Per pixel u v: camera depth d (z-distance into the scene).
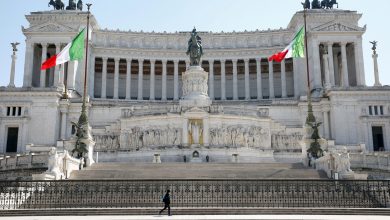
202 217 21.92
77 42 47.97
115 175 36.12
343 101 69.94
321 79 87.88
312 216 22.48
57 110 70.00
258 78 93.50
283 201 26.14
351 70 90.88
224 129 60.72
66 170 35.44
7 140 68.88
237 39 97.81
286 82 97.06
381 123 68.38
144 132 61.47
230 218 21.27
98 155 61.16
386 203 26.39
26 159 46.66
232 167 40.53
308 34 89.31
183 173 36.62
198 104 64.06
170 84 100.50
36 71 91.44
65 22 90.88
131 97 98.62
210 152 58.38
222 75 94.81
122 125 63.16
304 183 27.70
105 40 95.31
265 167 40.94
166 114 60.78
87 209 23.92
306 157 43.94
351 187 28.30
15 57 76.62
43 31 88.25
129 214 23.77
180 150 58.16
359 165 45.84
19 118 68.38
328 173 36.38
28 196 28.05
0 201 25.95
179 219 20.92
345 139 68.69
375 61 77.94
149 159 58.91
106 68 94.06
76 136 42.84
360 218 21.48
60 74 79.38
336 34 88.06
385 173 44.22
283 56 49.62
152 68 94.94
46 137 68.50
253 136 61.97
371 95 69.81
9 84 75.00
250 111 63.59
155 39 97.88
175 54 96.19
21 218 21.86
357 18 90.88
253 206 26.14
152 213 23.88
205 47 97.69
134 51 94.69
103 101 87.75
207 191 26.75
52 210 23.73
